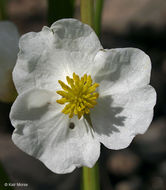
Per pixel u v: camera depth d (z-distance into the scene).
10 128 0.28
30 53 0.08
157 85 0.34
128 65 0.08
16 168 0.22
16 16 0.42
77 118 0.09
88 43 0.08
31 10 0.42
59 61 0.08
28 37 0.08
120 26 0.41
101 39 0.39
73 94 0.09
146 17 0.41
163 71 0.37
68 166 0.08
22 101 0.08
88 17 0.09
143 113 0.08
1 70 0.09
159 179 0.26
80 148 0.09
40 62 0.08
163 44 0.40
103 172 0.24
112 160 0.27
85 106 0.09
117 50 0.08
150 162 0.27
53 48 0.08
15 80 0.08
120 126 0.09
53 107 0.09
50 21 0.10
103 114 0.09
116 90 0.09
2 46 0.09
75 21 0.08
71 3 0.10
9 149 0.25
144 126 0.08
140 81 0.09
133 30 0.41
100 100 0.09
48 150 0.08
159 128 0.29
